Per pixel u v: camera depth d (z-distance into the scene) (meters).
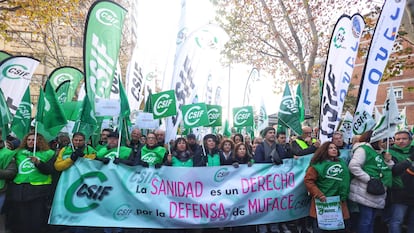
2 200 5.27
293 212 5.70
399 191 5.36
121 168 5.48
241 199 5.58
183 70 7.00
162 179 5.53
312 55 15.58
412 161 5.34
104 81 6.07
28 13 12.86
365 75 6.50
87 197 5.32
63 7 13.93
